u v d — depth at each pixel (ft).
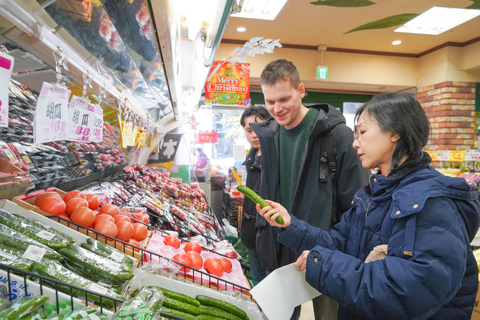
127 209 7.03
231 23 16.75
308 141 5.66
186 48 5.45
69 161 6.94
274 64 5.63
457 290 2.92
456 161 15.64
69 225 4.33
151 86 7.33
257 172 7.97
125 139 7.02
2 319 2.27
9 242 2.97
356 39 19.04
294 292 4.21
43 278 2.56
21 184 4.34
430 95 20.99
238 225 15.52
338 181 5.74
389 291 2.93
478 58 18.88
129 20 3.25
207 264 5.11
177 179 15.51
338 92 23.53
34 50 3.13
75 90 5.22
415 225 2.97
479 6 14.87
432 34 18.38
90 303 2.85
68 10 2.76
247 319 4.32
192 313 3.88
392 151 3.50
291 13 15.56
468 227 3.11
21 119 5.74
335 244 4.37
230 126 23.72
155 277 4.25
